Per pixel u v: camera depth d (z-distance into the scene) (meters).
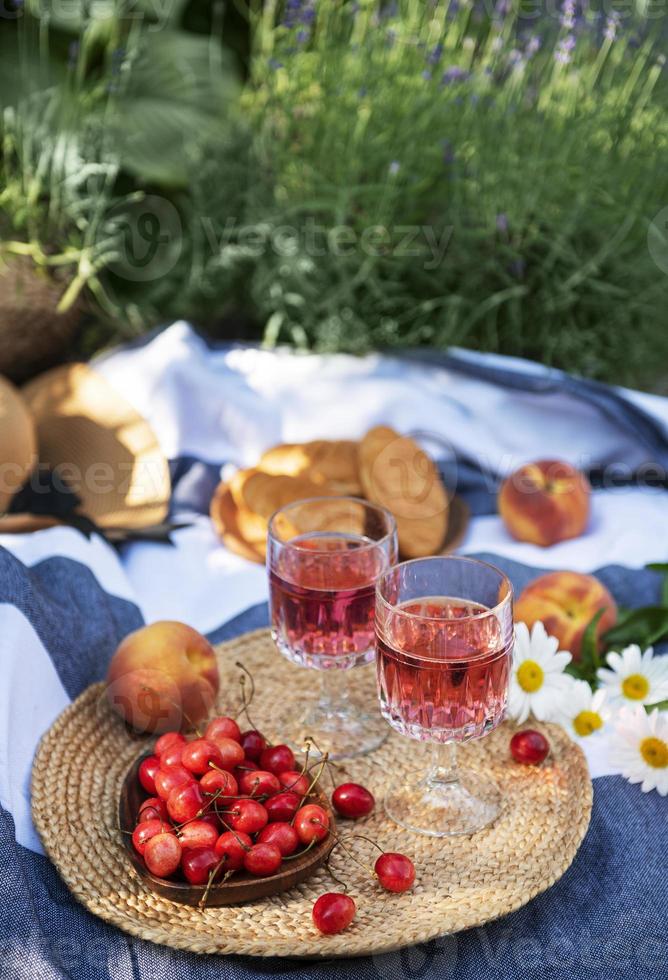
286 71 1.34
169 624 0.90
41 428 1.19
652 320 1.42
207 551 1.15
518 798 0.85
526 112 1.31
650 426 1.29
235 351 1.35
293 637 0.88
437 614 0.83
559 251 1.30
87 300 1.32
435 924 0.74
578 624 0.97
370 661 0.89
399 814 0.83
